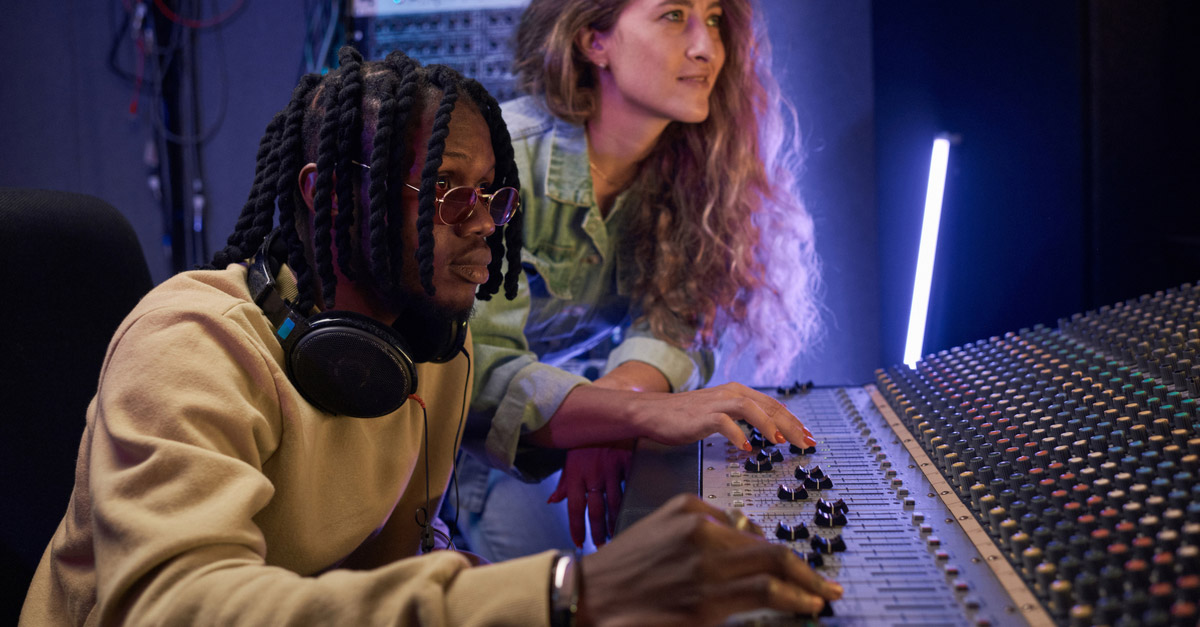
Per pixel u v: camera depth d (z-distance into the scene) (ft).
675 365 5.42
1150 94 5.02
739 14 5.38
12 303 3.38
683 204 5.58
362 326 2.80
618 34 5.03
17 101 10.18
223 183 9.94
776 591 1.94
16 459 3.32
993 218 5.83
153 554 2.11
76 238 3.59
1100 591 1.94
